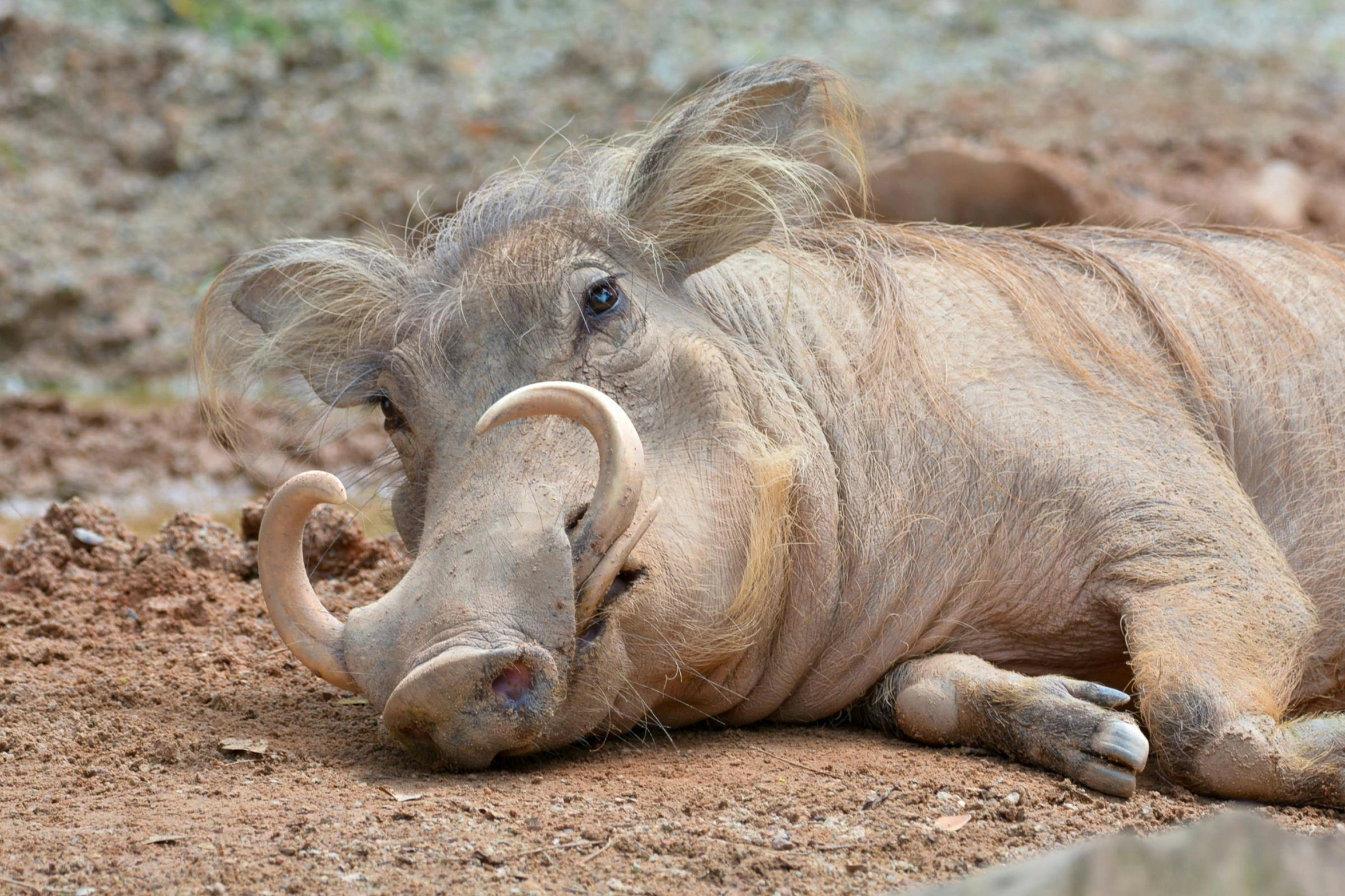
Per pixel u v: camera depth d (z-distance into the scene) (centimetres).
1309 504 1493
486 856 1061
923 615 1404
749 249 1475
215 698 1473
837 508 1383
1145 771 1292
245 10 5038
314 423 1589
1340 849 845
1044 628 1404
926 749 1336
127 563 1936
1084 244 1616
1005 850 1093
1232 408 1495
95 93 4528
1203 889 815
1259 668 1274
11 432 2977
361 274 1446
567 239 1332
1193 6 6562
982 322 1473
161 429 3048
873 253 1527
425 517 1272
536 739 1209
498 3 5459
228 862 1052
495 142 4450
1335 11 6538
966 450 1406
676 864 1062
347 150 4397
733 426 1305
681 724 1388
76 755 1330
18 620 1758
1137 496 1373
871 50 5425
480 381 1286
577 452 1232
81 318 3769
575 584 1176
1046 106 4812
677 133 1377
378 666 1200
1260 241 1666
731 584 1290
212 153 4412
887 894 935
